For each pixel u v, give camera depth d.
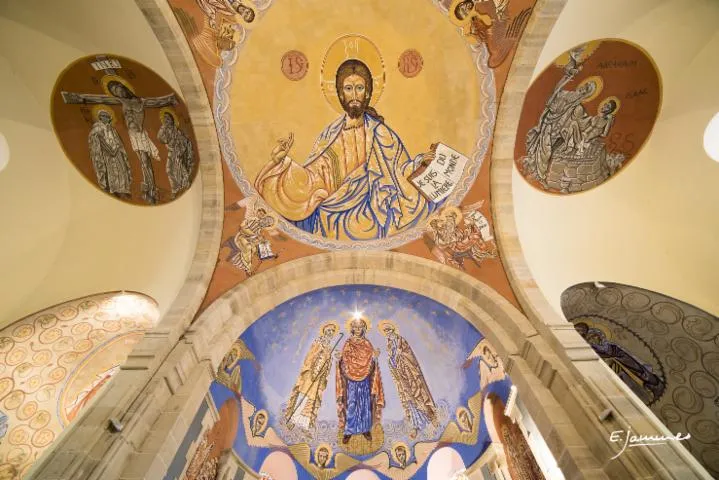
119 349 10.05
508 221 9.09
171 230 9.07
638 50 8.09
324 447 9.81
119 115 8.54
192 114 8.36
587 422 5.73
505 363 7.54
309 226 9.72
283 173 9.48
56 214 9.00
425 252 9.57
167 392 6.22
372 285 9.67
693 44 7.80
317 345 10.04
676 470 4.82
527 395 6.77
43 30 7.59
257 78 8.71
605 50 8.17
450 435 9.43
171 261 8.83
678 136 8.58
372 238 9.86
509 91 8.55
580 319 9.67
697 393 8.64
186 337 7.09
